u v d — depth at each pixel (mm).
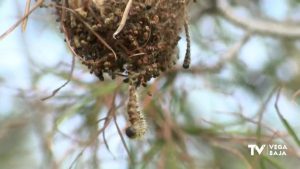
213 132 700
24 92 750
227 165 719
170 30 558
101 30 546
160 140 699
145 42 548
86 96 695
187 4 576
